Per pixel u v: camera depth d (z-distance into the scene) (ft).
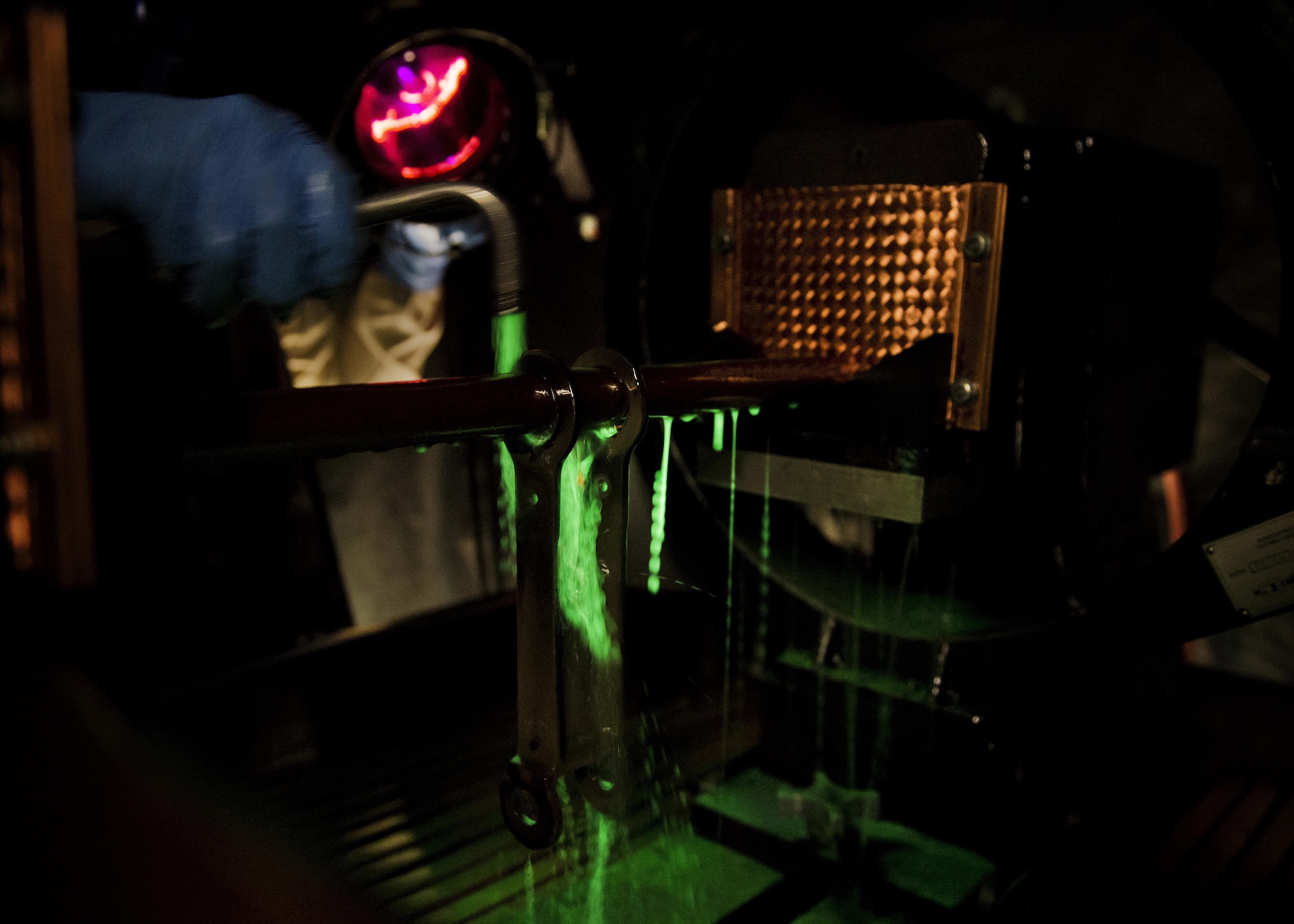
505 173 5.59
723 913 3.60
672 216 4.29
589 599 2.61
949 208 3.33
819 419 3.53
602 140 5.56
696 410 2.87
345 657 5.04
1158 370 4.26
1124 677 4.29
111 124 3.39
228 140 3.35
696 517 4.28
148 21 4.53
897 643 3.83
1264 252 4.96
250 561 5.03
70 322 1.37
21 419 1.38
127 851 1.29
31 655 1.46
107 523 1.81
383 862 3.87
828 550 4.54
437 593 5.84
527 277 5.90
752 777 4.30
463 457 5.84
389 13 5.07
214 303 3.43
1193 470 5.31
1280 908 3.48
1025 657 3.51
